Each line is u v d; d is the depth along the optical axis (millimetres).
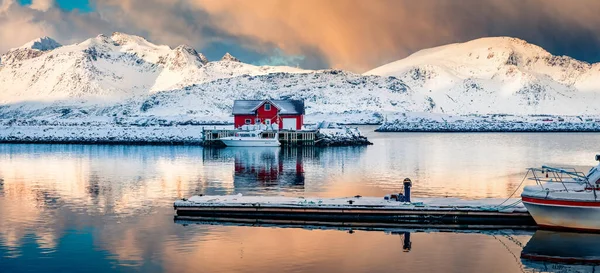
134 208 43938
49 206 44875
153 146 109875
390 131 182125
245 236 35812
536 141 126312
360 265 30547
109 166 72438
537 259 31594
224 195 45219
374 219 39469
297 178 59719
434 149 99938
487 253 32625
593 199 34812
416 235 36281
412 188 53000
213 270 29781
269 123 115750
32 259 31484
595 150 98438
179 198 48125
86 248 33438
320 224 38906
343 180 58094
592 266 30594
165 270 29781
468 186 54156
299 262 31000
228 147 105062
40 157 86125
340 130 113562
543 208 36156
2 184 56625
